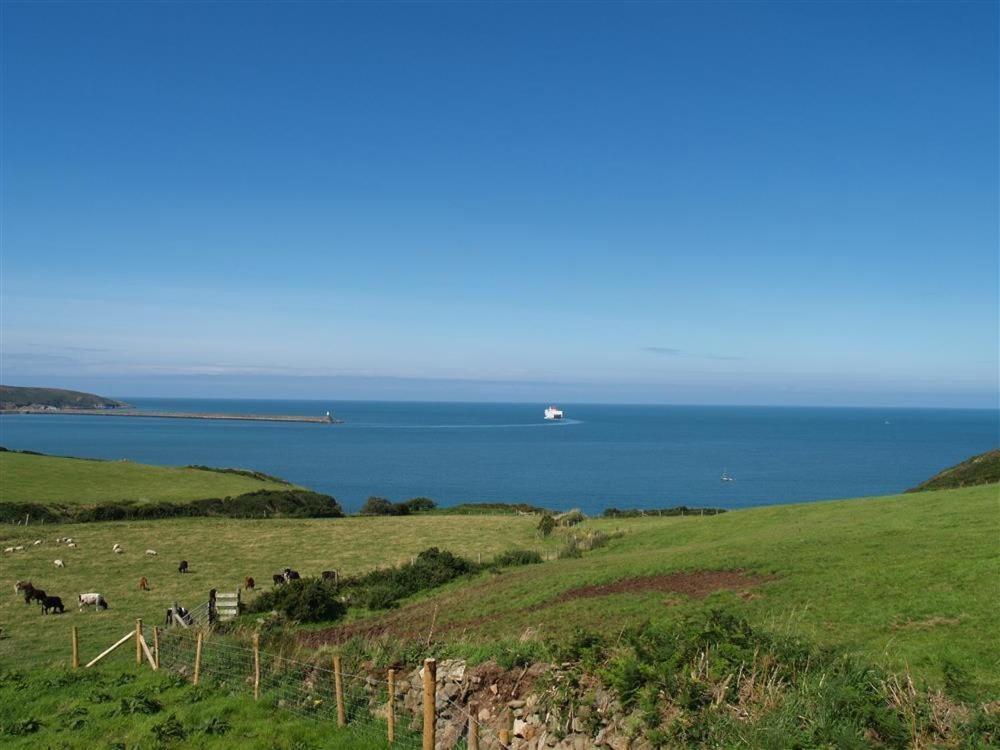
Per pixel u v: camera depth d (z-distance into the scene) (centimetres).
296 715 1645
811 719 1002
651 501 11556
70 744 1575
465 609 3209
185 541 5578
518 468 16750
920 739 952
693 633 1334
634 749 1087
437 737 1396
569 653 1416
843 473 15688
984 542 2705
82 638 3014
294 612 3353
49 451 18100
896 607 2105
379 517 7338
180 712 1730
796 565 2866
